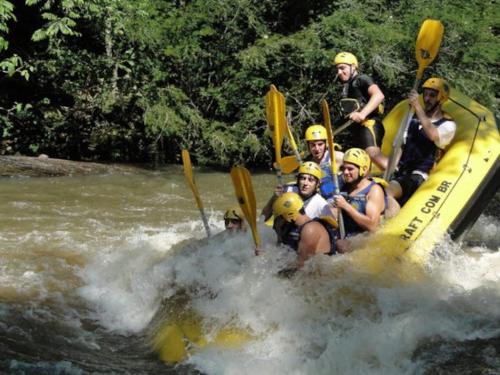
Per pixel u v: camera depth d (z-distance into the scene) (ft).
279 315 15.48
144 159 40.98
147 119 38.47
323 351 14.58
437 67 39.45
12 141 40.83
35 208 26.81
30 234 23.30
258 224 20.31
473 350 14.52
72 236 23.24
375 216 18.44
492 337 14.97
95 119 42.11
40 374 13.94
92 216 25.99
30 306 17.54
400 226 19.13
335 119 40.16
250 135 38.83
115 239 23.07
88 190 30.55
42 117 41.27
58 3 38.50
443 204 20.18
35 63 38.93
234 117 41.32
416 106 20.86
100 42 40.96
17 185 30.91
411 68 39.93
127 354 15.30
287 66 40.22
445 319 15.49
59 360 14.66
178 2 44.14
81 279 19.56
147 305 17.71
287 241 17.29
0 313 16.92
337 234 18.58
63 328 16.47
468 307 16.15
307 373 14.25
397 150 20.89
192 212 27.30
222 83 41.29
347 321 15.19
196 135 39.91
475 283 18.04
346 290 16.03
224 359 14.62
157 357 15.16
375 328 14.97
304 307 15.58
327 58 38.37
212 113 41.98
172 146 40.73
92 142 41.09
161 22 41.04
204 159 39.55
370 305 15.69
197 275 17.75
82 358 14.88
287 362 14.44
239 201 17.62
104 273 19.93
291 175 36.14
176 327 15.84
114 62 39.86
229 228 19.43
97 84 40.98
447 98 21.63
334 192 20.45
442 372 13.85
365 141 22.41
